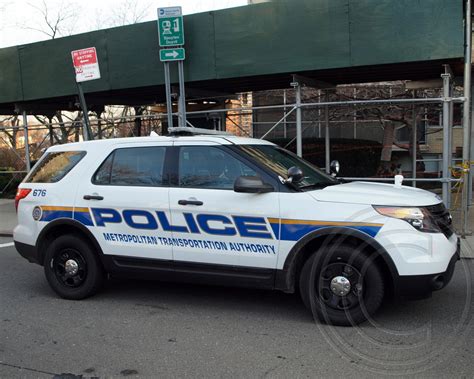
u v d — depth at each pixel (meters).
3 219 11.80
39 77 11.36
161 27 8.88
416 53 7.98
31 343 4.43
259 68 8.92
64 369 3.90
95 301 5.58
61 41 10.91
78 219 5.47
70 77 10.93
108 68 10.38
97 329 4.73
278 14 8.68
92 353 4.18
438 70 9.59
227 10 9.02
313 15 8.45
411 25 7.94
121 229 5.27
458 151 16.66
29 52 11.40
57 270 5.70
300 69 8.64
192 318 4.95
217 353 4.11
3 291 6.11
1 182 16.56
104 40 10.34
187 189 5.00
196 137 5.21
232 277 4.83
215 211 4.81
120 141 5.52
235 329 4.62
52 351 4.25
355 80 11.23
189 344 4.31
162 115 10.88
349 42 8.28
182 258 5.00
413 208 4.36
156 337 4.49
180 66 9.05
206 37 9.25
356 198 4.50
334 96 14.95
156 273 5.16
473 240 7.86
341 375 3.68
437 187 15.22
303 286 4.65
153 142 5.34
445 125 8.48
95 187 5.44
